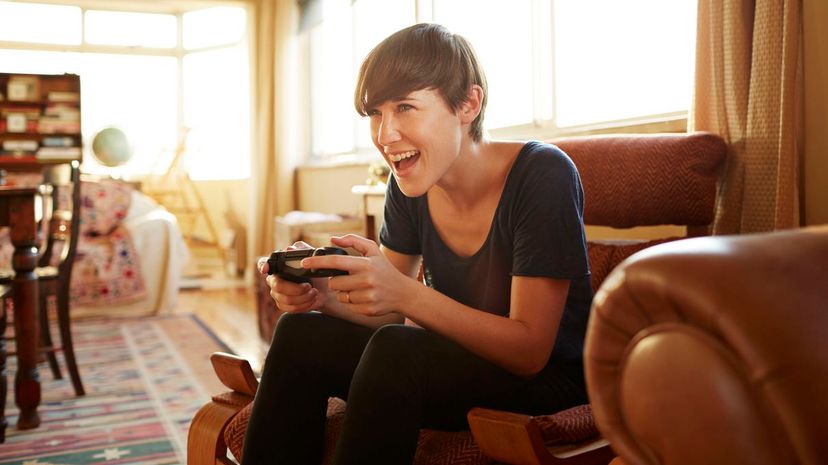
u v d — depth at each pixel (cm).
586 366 53
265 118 652
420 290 100
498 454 91
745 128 166
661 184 146
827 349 44
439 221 121
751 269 46
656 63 261
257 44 666
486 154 114
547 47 327
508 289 114
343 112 577
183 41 772
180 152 745
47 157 429
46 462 236
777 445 44
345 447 93
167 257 522
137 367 366
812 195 155
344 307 119
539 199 105
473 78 109
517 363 102
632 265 50
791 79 152
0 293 273
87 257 505
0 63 729
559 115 319
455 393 99
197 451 130
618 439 52
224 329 462
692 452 47
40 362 346
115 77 762
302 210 641
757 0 161
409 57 104
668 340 48
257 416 109
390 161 109
